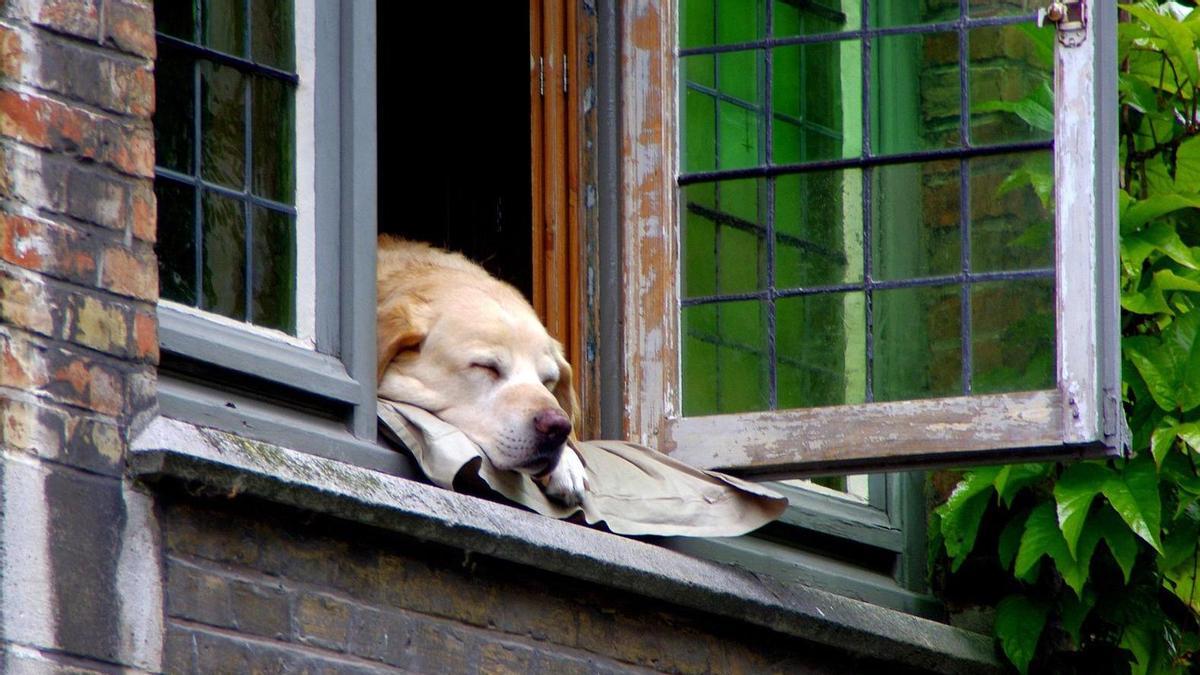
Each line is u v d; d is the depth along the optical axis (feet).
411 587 27.73
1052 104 32.04
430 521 27.30
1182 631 35.86
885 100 32.89
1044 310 31.60
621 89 34.01
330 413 28.27
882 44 33.09
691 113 33.63
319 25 29.09
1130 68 37.17
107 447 24.61
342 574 26.94
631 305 33.14
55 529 23.88
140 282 25.40
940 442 31.40
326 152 28.89
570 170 34.50
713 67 33.68
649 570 29.96
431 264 32.42
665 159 33.40
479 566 28.55
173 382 26.37
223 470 25.18
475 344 30.22
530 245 41.88
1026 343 31.60
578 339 33.76
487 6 43.45
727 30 33.73
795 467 31.94
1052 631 35.81
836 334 32.45
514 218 42.19
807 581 34.24
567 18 34.91
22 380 23.91
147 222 25.62
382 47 44.37
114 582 24.38
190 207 27.32
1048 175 31.91
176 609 24.99
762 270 32.89
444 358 30.19
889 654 33.65
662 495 31.30
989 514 36.22
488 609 28.63
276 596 26.14
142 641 24.54
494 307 30.89
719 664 31.71
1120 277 35.29
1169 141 36.99
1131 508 33.40
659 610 30.96
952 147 32.42
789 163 33.06
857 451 31.65
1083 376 31.01
